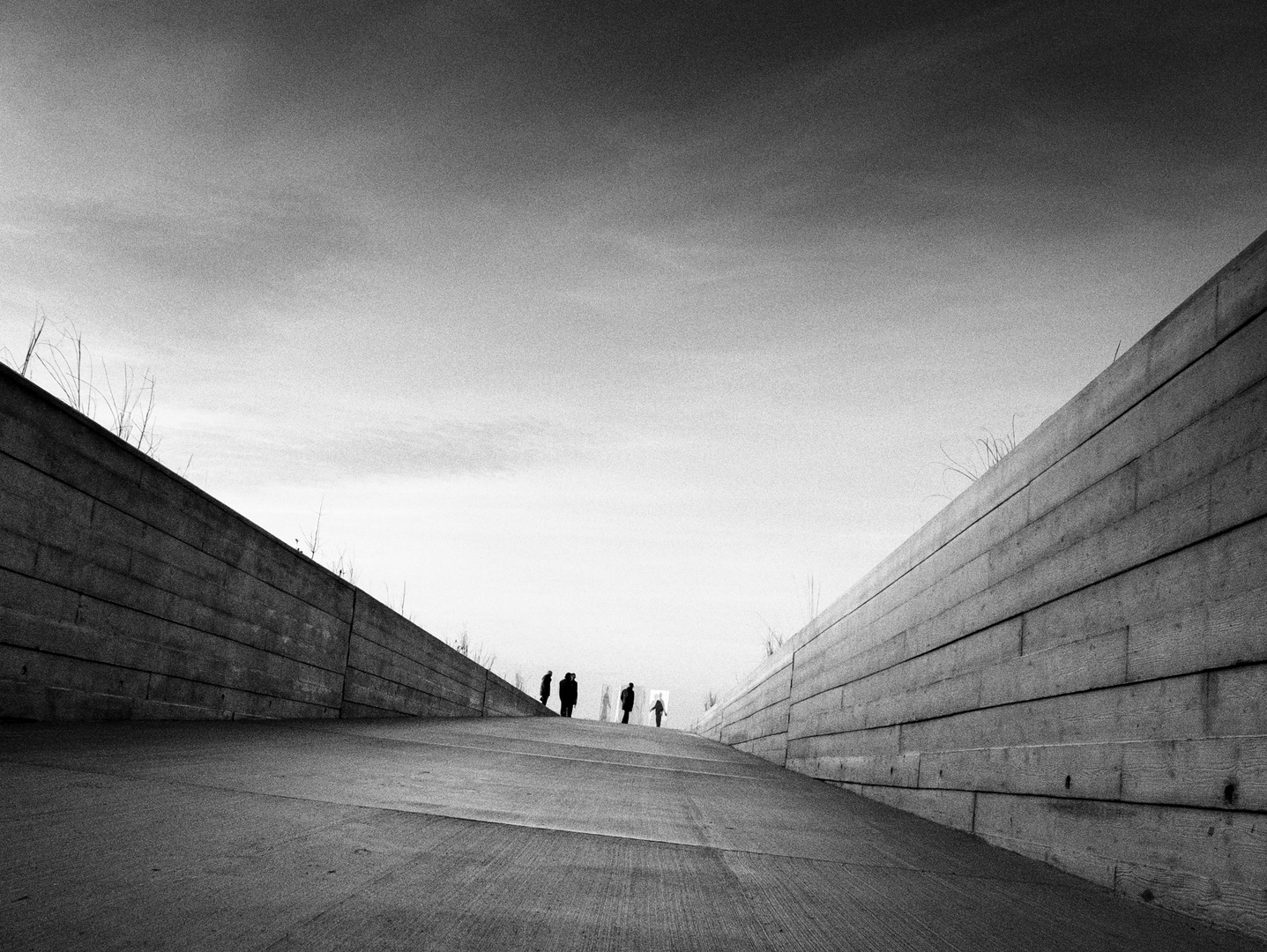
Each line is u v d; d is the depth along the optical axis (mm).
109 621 5629
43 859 2207
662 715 40500
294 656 8562
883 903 2740
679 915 2344
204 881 2160
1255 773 2559
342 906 2074
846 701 7398
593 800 4594
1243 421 2834
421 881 2396
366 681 10766
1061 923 2646
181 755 4402
